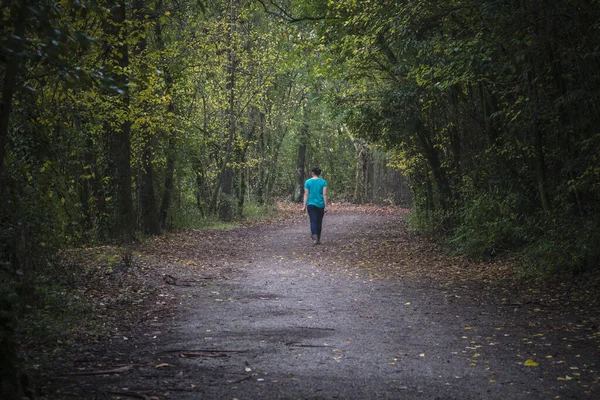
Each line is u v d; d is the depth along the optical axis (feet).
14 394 12.53
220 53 77.92
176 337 20.77
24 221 23.50
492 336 21.11
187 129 71.26
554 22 31.09
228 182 93.25
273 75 87.56
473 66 33.94
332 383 15.53
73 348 18.71
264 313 25.50
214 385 15.19
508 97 42.29
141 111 46.65
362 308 26.76
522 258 38.34
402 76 50.85
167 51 45.21
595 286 29.96
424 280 35.47
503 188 43.93
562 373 16.46
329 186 162.40
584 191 33.42
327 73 59.36
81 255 37.14
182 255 46.78
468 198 50.26
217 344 19.81
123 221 49.85
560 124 34.58
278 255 50.14
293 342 20.17
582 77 31.71
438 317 24.63
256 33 84.84
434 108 53.26
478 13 32.42
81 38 13.25
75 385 14.89
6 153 23.93
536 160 37.37
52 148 29.94
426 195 66.23
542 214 38.01
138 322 23.11
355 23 37.78
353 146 158.81
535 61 33.37
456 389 15.10
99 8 15.24
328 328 22.49
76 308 23.86
